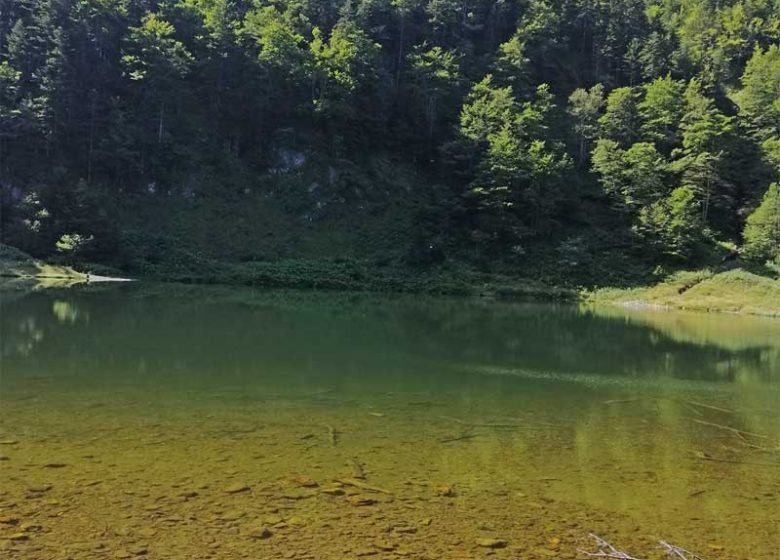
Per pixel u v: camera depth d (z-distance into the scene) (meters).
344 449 9.12
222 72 72.81
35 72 65.44
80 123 63.38
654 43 88.88
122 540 5.65
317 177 69.06
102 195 60.81
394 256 61.56
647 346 25.38
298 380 14.84
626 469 8.86
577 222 64.69
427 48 85.62
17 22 67.75
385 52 85.56
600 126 74.06
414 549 5.79
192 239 61.19
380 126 73.81
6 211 56.84
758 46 97.00
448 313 37.53
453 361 19.30
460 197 65.31
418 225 64.25
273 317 29.62
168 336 21.39
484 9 96.00
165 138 66.31
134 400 11.82
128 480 7.25
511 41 86.25
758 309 47.06
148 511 6.35
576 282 56.84
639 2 102.62
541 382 16.33
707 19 105.81
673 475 8.69
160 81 66.81
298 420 10.83
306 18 82.75
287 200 67.25
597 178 69.75
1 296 33.91
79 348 18.09
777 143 65.94
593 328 32.03
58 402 11.38
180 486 7.14
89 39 67.44
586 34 96.62
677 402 14.43
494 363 19.22
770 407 14.32
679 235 56.56
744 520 7.05
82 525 5.93
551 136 72.62
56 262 51.25
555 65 90.69
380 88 74.69
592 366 19.52
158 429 9.74
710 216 63.94
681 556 5.76
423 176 73.00
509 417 12.02
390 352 20.48
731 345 26.83
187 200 64.81
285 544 5.74
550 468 8.72
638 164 63.88
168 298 37.19
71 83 63.12
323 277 56.53
